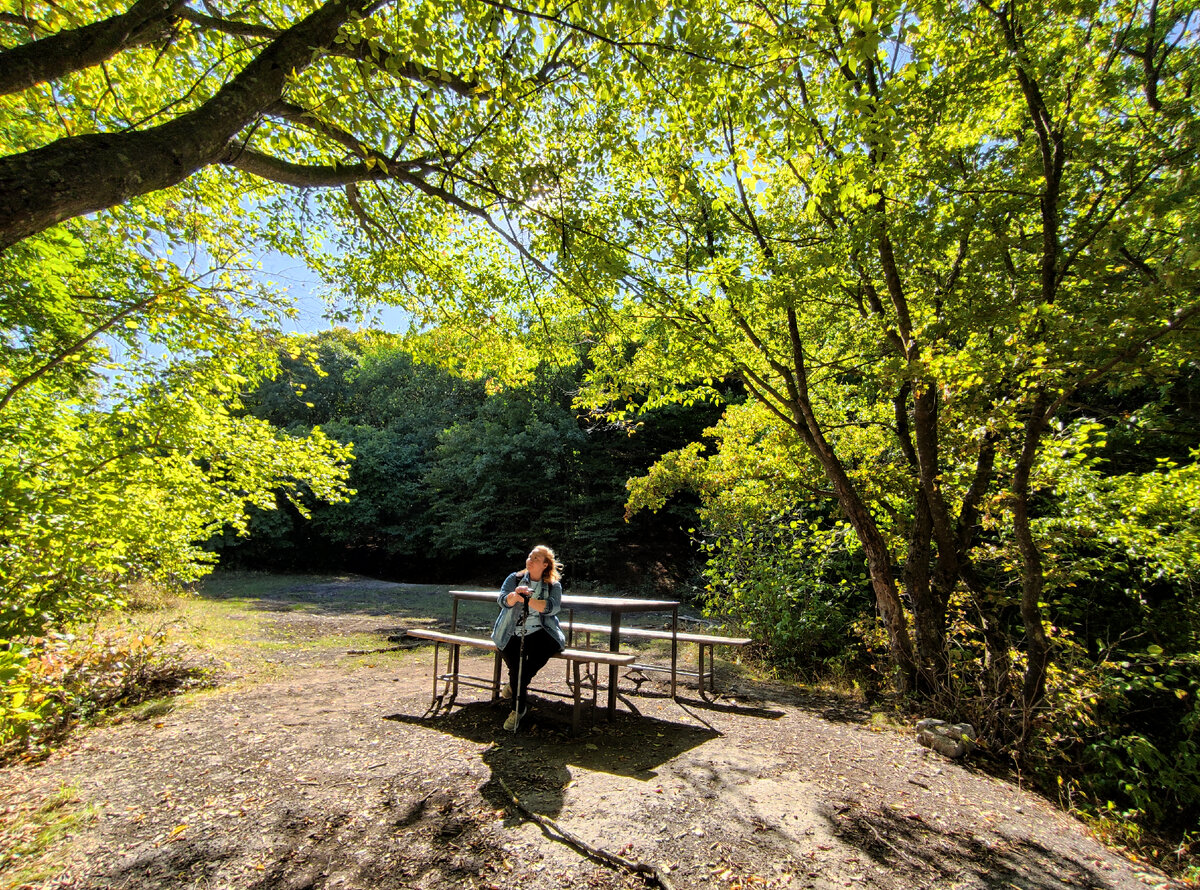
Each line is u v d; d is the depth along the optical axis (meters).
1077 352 4.66
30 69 2.20
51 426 4.57
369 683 6.06
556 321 7.07
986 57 5.50
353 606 12.80
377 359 26.75
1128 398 8.62
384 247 6.18
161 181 2.26
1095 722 5.12
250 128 4.01
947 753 5.02
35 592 4.21
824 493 7.82
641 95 4.17
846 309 7.68
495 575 22.58
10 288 4.52
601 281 4.51
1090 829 4.18
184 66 4.80
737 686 6.79
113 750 4.05
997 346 5.63
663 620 12.19
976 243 6.11
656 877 2.73
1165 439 7.53
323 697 5.46
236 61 4.44
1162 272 4.46
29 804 3.24
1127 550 5.90
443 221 6.71
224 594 14.06
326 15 2.85
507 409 21.12
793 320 7.09
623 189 5.54
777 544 9.05
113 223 5.35
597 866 2.84
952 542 6.55
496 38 3.61
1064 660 5.64
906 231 5.83
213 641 7.71
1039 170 5.88
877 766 4.50
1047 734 5.12
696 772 4.01
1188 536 5.34
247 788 3.49
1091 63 5.71
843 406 8.57
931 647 6.35
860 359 7.73
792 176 7.24
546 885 2.67
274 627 9.45
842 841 3.26
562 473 20.89
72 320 4.80
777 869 2.91
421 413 25.83
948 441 6.45
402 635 9.16
